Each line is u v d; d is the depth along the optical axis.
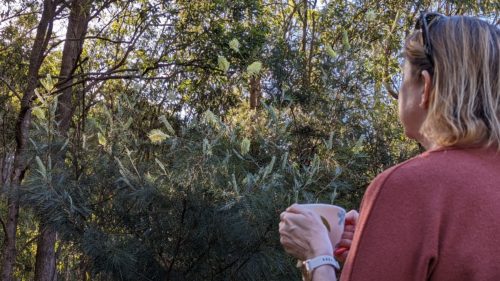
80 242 4.54
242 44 7.45
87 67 8.98
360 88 5.83
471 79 1.23
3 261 6.97
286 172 4.82
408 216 1.15
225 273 4.54
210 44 7.68
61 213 4.50
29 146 5.16
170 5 8.11
